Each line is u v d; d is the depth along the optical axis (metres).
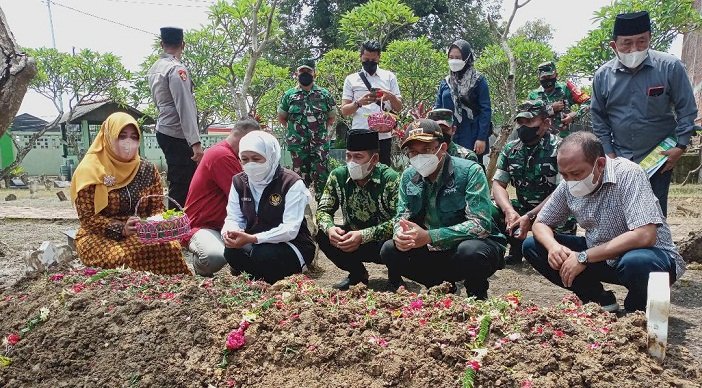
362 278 4.70
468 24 25.05
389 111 6.53
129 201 4.47
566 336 2.50
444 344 2.49
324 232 4.37
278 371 2.56
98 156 4.37
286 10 25.08
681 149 4.29
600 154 3.40
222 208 4.89
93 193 4.29
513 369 2.33
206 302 3.06
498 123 15.63
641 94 4.41
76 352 2.94
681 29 9.24
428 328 2.60
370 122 5.89
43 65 16.14
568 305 2.93
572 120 7.80
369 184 4.33
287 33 25.61
